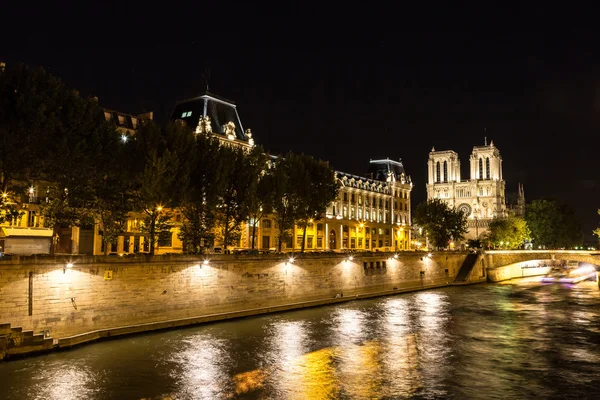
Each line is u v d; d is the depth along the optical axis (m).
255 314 64.69
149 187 56.34
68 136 51.69
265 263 68.00
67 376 36.88
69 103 53.59
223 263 61.72
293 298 72.31
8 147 47.59
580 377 39.50
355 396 34.66
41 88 51.78
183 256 56.81
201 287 58.72
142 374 37.97
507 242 172.12
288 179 80.50
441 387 36.81
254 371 39.69
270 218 111.12
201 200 65.50
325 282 79.19
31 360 40.50
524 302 83.50
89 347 45.06
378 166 166.88
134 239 82.88
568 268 151.88
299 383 37.12
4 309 41.19
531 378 39.19
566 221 184.25
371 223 147.38
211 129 99.00
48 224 52.44
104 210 58.44
